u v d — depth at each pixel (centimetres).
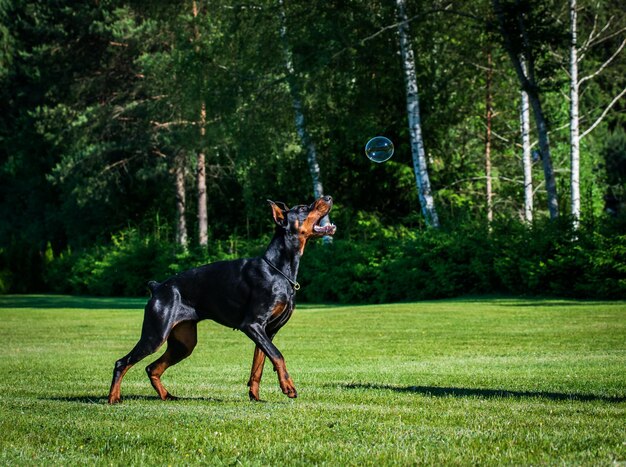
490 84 3822
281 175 3897
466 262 2917
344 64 3081
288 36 3125
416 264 2989
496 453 520
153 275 4103
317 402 788
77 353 1456
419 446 547
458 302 2591
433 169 3859
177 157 4419
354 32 3094
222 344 1612
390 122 3716
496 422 637
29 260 4856
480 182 4056
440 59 3572
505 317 1969
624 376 975
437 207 3512
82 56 4800
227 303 801
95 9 4600
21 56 5422
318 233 811
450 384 934
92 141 4700
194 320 819
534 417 662
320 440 575
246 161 3572
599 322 1766
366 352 1376
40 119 5116
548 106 4012
